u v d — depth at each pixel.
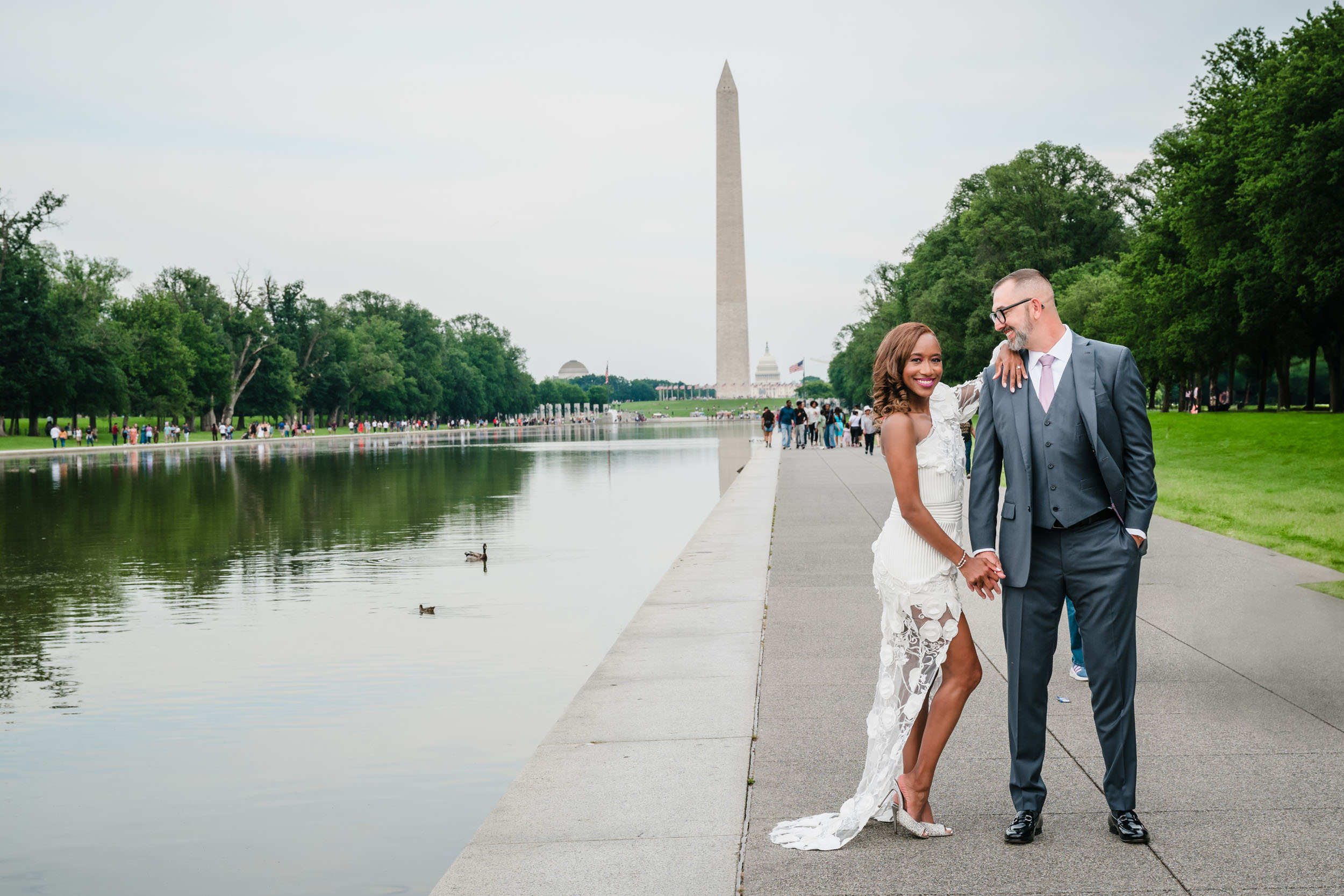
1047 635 5.20
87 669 11.28
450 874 4.83
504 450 73.12
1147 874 4.65
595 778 6.08
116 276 95.06
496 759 8.25
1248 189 42.88
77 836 6.93
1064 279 75.69
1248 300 48.09
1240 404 111.50
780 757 6.36
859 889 4.58
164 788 7.75
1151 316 60.72
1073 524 5.12
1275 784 5.68
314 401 125.75
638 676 8.43
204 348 101.81
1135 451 5.10
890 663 5.23
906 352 5.15
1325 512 18.52
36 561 19.64
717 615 10.83
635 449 68.25
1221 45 53.19
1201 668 8.12
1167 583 11.67
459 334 175.75
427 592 15.84
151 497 34.31
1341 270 40.38
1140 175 82.50
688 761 6.34
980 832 5.18
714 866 4.86
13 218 83.31
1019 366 5.27
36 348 83.69
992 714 7.13
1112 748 5.09
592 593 15.66
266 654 11.90
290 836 6.85
